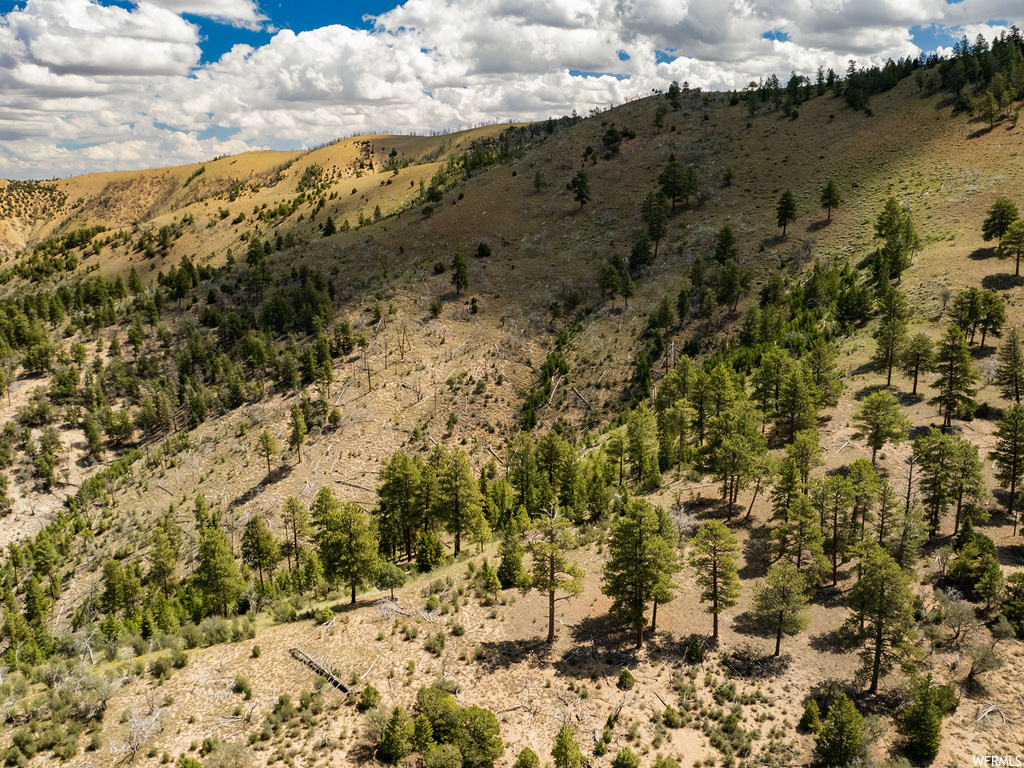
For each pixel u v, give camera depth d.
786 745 39.41
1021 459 59.38
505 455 120.12
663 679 45.66
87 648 51.59
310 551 79.00
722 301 139.50
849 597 45.09
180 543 103.44
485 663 47.25
